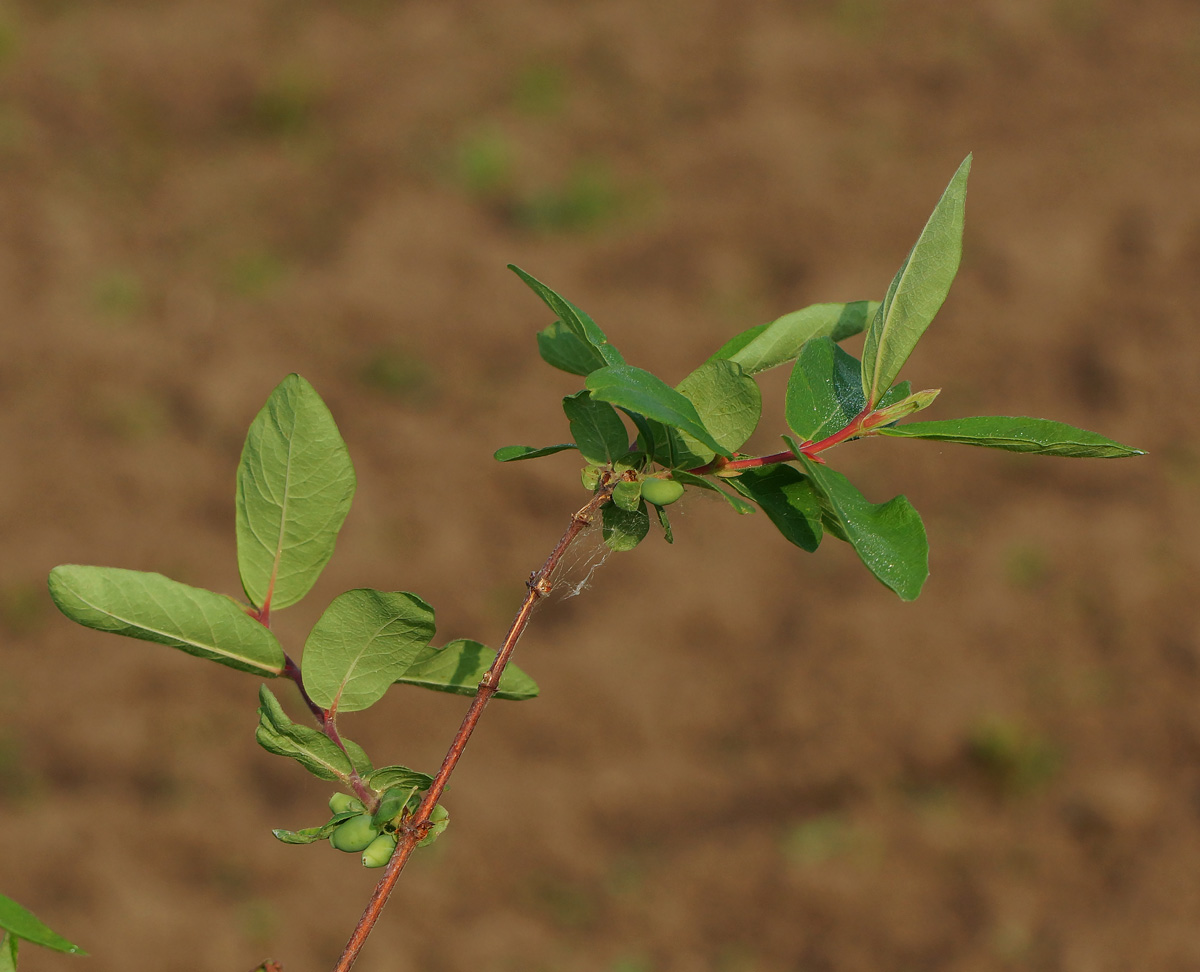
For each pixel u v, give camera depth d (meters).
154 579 0.91
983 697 5.81
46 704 5.75
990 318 8.09
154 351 7.90
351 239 8.86
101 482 7.03
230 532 6.89
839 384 1.05
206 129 10.02
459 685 1.08
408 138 9.87
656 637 6.35
